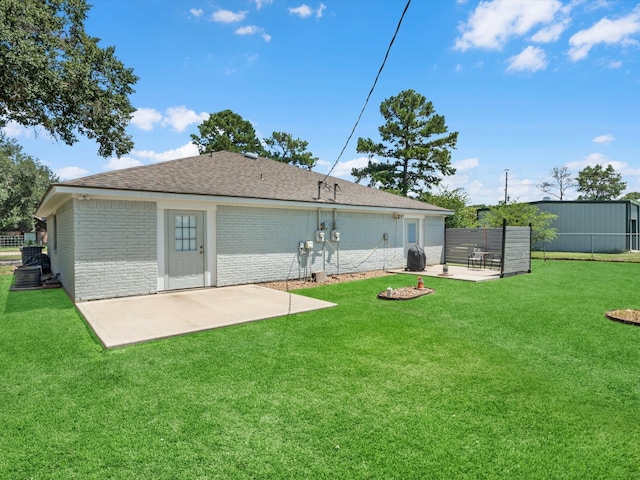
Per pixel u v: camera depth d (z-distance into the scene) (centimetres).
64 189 726
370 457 258
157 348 488
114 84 1292
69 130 1336
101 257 800
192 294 864
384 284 1068
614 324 622
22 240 3262
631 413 326
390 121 3144
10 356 459
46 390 363
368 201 1360
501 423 306
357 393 359
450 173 3081
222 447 270
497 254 1451
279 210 1095
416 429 295
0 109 1213
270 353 471
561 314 693
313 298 838
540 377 402
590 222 2508
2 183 3184
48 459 255
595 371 421
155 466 248
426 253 1612
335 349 487
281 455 260
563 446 275
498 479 237
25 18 970
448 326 605
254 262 1044
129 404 334
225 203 948
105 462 252
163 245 888
